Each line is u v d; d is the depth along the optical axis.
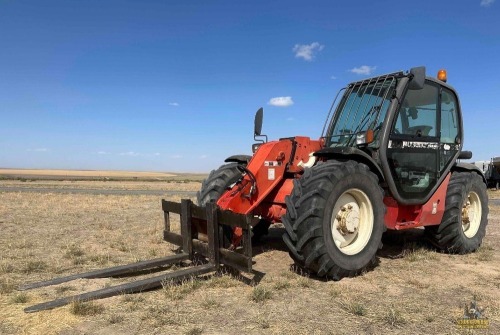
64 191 22.91
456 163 6.64
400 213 5.64
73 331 3.27
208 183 5.93
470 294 4.34
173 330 3.31
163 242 6.86
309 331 3.35
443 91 6.22
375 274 5.00
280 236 7.42
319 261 4.49
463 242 6.23
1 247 6.46
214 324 3.44
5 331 3.25
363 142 5.19
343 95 6.00
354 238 4.97
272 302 3.97
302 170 5.48
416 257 5.82
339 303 3.98
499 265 5.64
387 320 3.59
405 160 5.48
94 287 4.37
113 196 17.92
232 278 4.62
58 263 5.49
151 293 4.14
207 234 4.80
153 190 26.56
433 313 3.79
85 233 7.78
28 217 10.05
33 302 3.91
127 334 3.23
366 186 4.88
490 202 17.03
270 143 5.61
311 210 4.37
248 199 5.12
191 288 4.25
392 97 5.29
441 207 6.09
